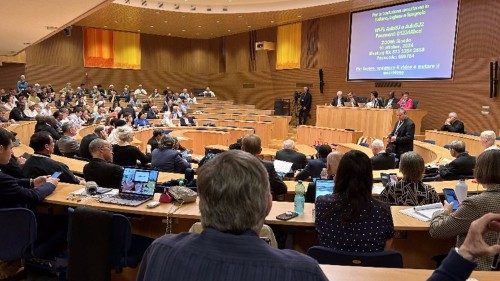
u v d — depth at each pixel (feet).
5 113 36.83
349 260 6.83
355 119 38.75
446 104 37.70
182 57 71.87
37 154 12.91
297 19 53.62
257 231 3.47
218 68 70.49
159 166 18.15
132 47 67.56
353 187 7.36
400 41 41.32
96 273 8.98
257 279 3.01
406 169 10.62
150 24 59.47
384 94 43.39
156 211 9.98
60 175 12.74
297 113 54.08
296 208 10.15
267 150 34.47
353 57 46.78
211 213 3.38
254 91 63.67
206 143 37.55
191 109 55.98
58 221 11.48
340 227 7.43
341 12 48.16
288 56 57.00
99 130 21.66
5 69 61.36
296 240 12.20
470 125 35.94
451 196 10.77
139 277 3.64
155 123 44.91
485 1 34.42
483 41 34.73
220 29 62.59
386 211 7.49
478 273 5.91
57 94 59.06
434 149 24.03
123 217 8.91
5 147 10.35
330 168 11.91
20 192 9.93
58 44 62.39
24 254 9.82
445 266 3.33
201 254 3.17
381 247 7.43
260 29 61.62
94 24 60.95
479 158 7.67
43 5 22.97
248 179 3.39
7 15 26.09
